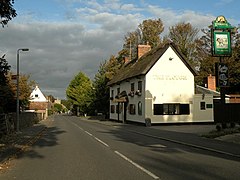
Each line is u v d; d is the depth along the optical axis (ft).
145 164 39.52
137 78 140.46
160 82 131.23
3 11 45.11
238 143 61.26
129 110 151.64
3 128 73.56
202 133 84.12
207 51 213.05
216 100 138.00
